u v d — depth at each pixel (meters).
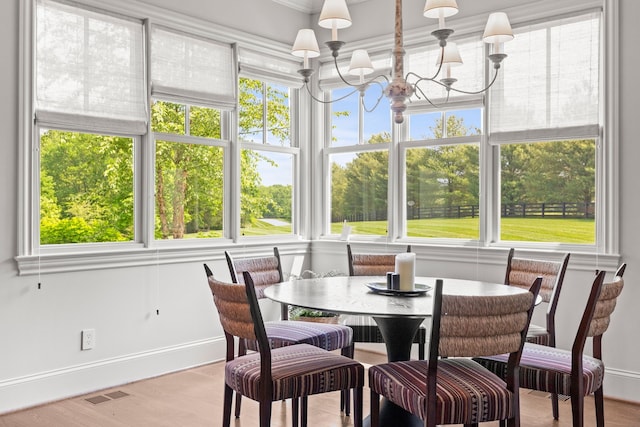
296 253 4.78
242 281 3.24
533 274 3.23
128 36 3.63
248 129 4.48
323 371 2.34
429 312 2.13
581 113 3.54
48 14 3.25
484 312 1.94
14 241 3.12
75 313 3.38
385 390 2.23
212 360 4.14
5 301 3.09
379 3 4.48
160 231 3.88
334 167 4.87
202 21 4.01
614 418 3.04
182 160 4.02
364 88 3.07
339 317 3.98
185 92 3.92
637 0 3.30
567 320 3.55
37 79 3.21
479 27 3.94
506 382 2.10
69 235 3.42
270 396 2.19
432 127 4.27
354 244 4.61
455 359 2.42
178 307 3.93
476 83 3.98
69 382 3.34
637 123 3.30
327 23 2.74
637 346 3.30
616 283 2.39
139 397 3.35
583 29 3.53
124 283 3.62
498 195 3.96
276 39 4.61
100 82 3.48
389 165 4.46
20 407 3.13
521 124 3.78
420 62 4.27
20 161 3.12
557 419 3.00
